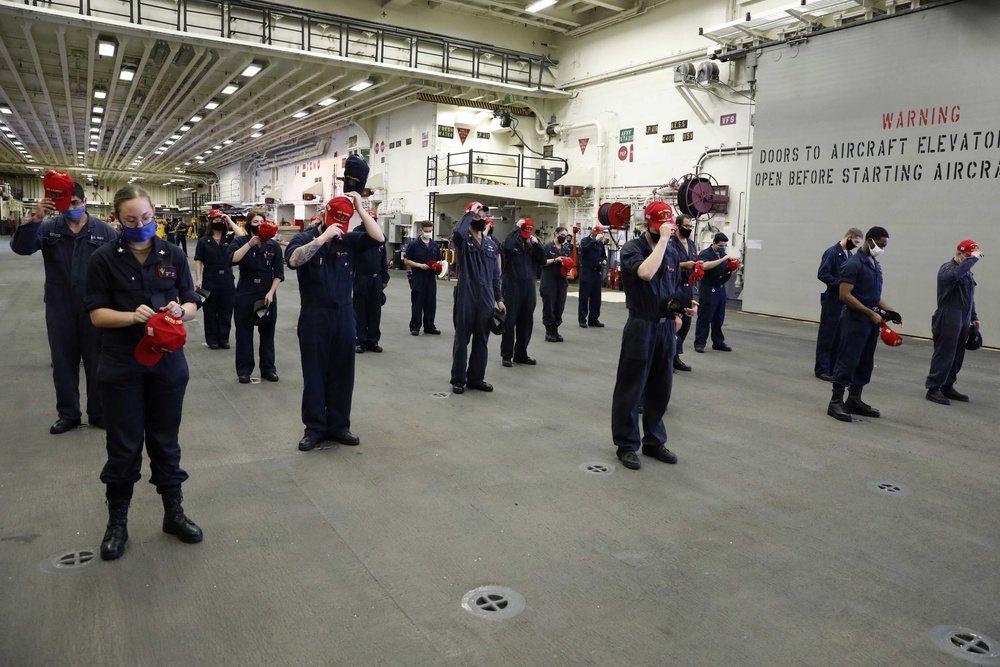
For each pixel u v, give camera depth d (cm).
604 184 1717
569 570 292
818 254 1141
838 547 321
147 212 282
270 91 1914
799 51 1148
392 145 2164
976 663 234
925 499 383
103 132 2644
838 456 455
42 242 442
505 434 485
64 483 374
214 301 776
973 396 638
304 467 409
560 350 839
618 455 432
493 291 612
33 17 1188
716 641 243
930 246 997
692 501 372
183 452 430
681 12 1480
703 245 1435
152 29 1272
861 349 541
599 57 1708
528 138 1959
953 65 955
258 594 266
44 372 636
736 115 1368
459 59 1717
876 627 254
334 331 432
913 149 1007
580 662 229
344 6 1525
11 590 265
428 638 240
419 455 435
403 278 1891
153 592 266
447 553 304
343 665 224
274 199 3117
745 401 602
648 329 414
